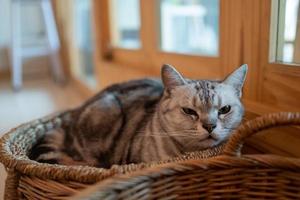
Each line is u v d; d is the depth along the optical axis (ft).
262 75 1.85
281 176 1.32
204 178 1.34
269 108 1.77
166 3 2.92
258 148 1.84
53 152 1.91
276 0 1.72
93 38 4.26
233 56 2.03
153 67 3.00
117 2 3.75
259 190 1.35
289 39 1.81
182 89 1.61
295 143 1.62
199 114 1.54
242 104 1.70
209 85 1.60
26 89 5.80
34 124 2.03
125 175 1.19
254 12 1.83
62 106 4.63
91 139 2.01
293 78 1.66
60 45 6.36
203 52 2.47
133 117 1.95
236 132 1.29
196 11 2.77
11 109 4.57
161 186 1.27
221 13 2.10
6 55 6.81
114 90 2.22
